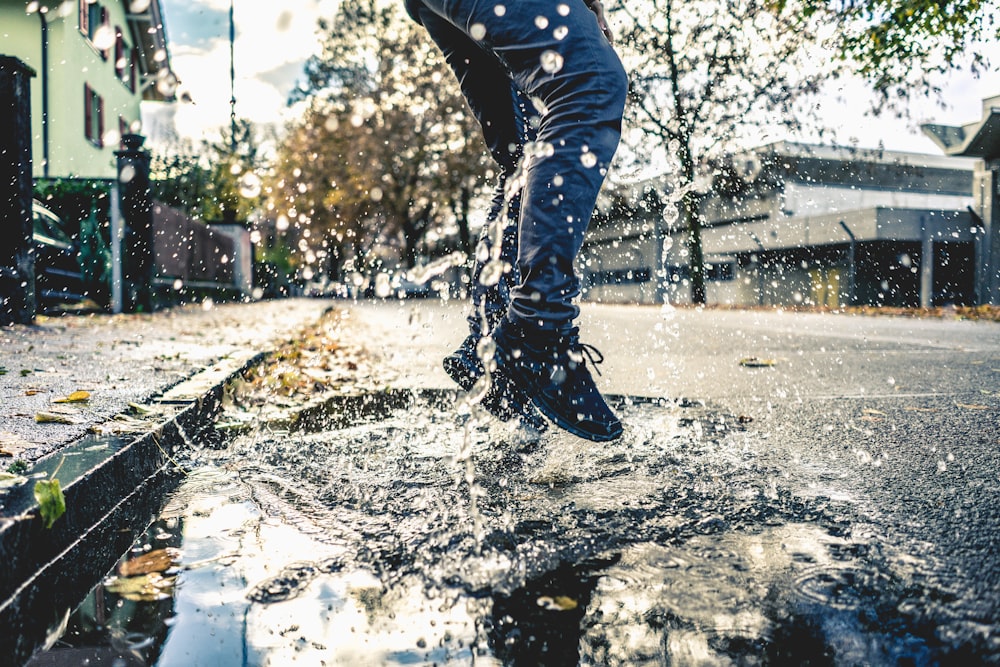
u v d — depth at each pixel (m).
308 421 2.33
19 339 4.52
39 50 14.48
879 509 1.33
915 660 0.79
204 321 8.28
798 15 10.40
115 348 3.99
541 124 1.60
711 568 1.05
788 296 26.45
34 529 1.08
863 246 23.14
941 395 2.80
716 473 1.60
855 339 6.13
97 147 16.80
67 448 1.51
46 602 0.98
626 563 1.08
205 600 0.97
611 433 1.65
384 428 2.16
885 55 10.06
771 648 0.82
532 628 0.88
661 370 3.76
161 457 1.75
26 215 5.80
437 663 0.80
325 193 25.20
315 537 1.21
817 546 1.14
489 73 1.91
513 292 1.61
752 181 20.94
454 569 1.06
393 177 25.89
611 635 0.86
